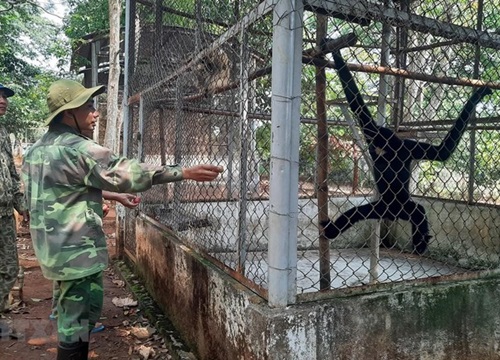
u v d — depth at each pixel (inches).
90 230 96.5
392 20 96.7
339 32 109.7
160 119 181.8
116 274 214.2
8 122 698.8
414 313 92.5
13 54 701.3
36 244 95.3
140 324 151.8
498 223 170.9
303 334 81.0
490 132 180.1
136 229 199.8
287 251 82.0
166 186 175.5
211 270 109.4
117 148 460.8
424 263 190.2
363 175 189.3
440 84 145.5
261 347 80.7
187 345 127.0
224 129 143.9
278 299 81.9
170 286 145.6
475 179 183.3
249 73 100.4
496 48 112.9
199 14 129.6
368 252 217.6
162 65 171.8
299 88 80.9
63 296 97.6
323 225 100.5
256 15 89.3
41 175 94.9
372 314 88.1
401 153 128.0
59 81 101.7
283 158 80.0
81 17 571.2
